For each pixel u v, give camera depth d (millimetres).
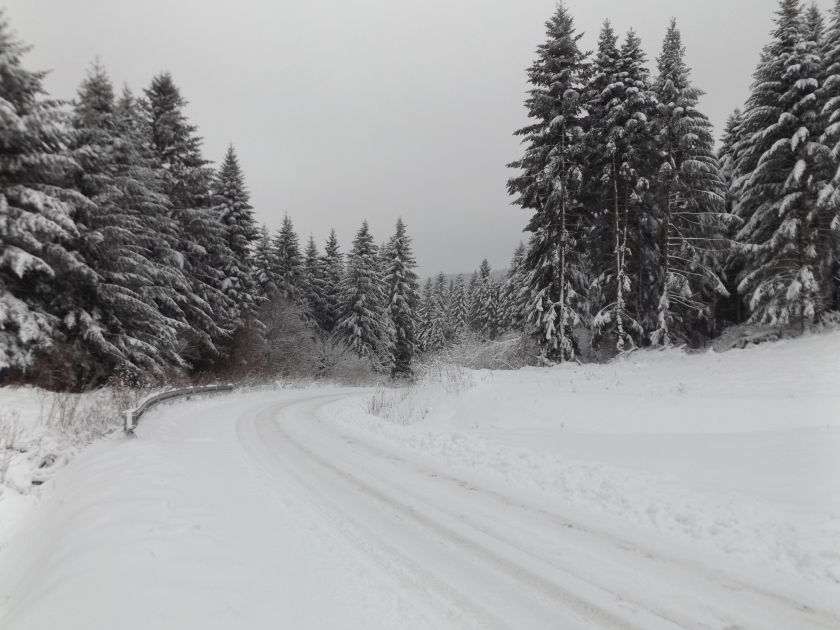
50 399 11727
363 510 6148
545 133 20312
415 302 49938
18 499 6535
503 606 3840
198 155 23000
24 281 13844
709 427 9836
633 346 19906
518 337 23500
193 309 22500
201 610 3467
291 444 10570
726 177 27984
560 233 20609
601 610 3791
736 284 25969
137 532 4707
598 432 10609
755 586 4141
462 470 8344
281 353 36531
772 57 20578
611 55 20859
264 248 39031
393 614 3693
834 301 22453
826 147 18094
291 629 3410
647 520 5727
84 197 14406
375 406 17938
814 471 6383
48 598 3494
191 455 8891
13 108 12016
